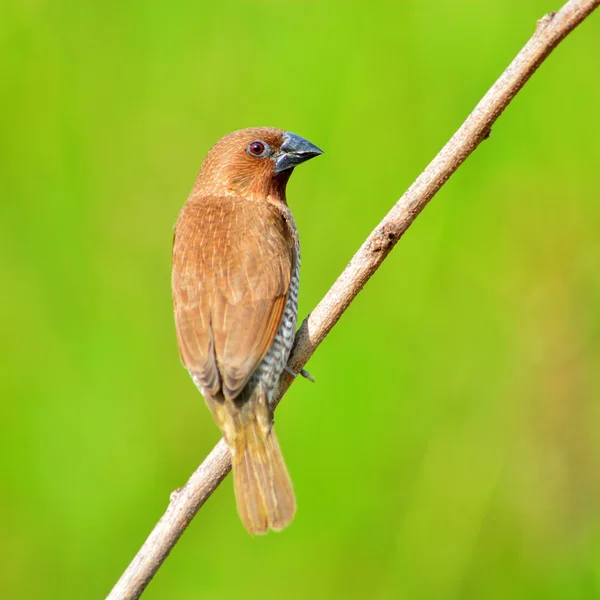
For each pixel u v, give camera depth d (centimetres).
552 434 1208
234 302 819
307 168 1238
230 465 784
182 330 823
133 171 1273
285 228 895
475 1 1238
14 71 1282
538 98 1245
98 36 1292
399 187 1226
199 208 912
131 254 1259
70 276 1245
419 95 1235
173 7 1286
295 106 1251
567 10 714
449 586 1160
